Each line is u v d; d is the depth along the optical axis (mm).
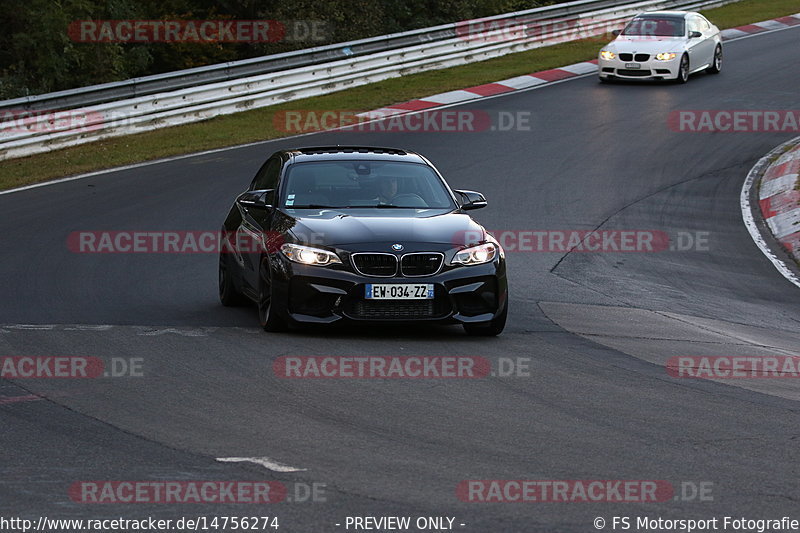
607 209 59312
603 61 99125
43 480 19859
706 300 42938
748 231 56312
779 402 26859
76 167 68500
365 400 25641
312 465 20859
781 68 106938
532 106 89625
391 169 36688
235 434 22828
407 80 103375
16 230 51656
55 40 106625
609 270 46969
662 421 24516
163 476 20156
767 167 70500
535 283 43562
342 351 30812
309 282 31891
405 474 20422
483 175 66500
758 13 146875
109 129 79125
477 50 114500
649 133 79938
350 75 100000
